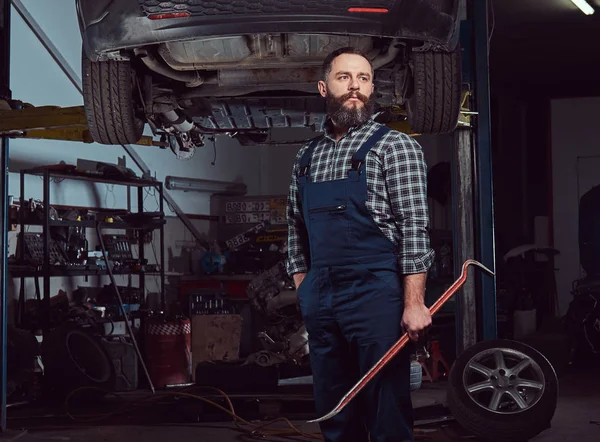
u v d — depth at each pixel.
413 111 3.88
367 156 2.27
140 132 4.10
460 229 4.89
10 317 6.78
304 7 3.14
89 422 5.34
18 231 6.97
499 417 4.23
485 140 4.82
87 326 6.73
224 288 8.81
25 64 7.26
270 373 5.40
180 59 3.51
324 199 2.29
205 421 5.24
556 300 11.19
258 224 9.24
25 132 4.77
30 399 6.32
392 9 3.21
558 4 8.50
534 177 12.88
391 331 2.25
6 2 4.78
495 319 4.79
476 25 4.78
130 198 8.59
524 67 11.20
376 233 2.27
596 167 11.16
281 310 5.59
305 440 4.54
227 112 4.32
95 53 3.44
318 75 3.71
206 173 9.81
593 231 9.44
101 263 7.34
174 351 7.32
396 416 2.27
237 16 3.16
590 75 11.75
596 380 6.97
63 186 7.65
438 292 7.66
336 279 2.28
